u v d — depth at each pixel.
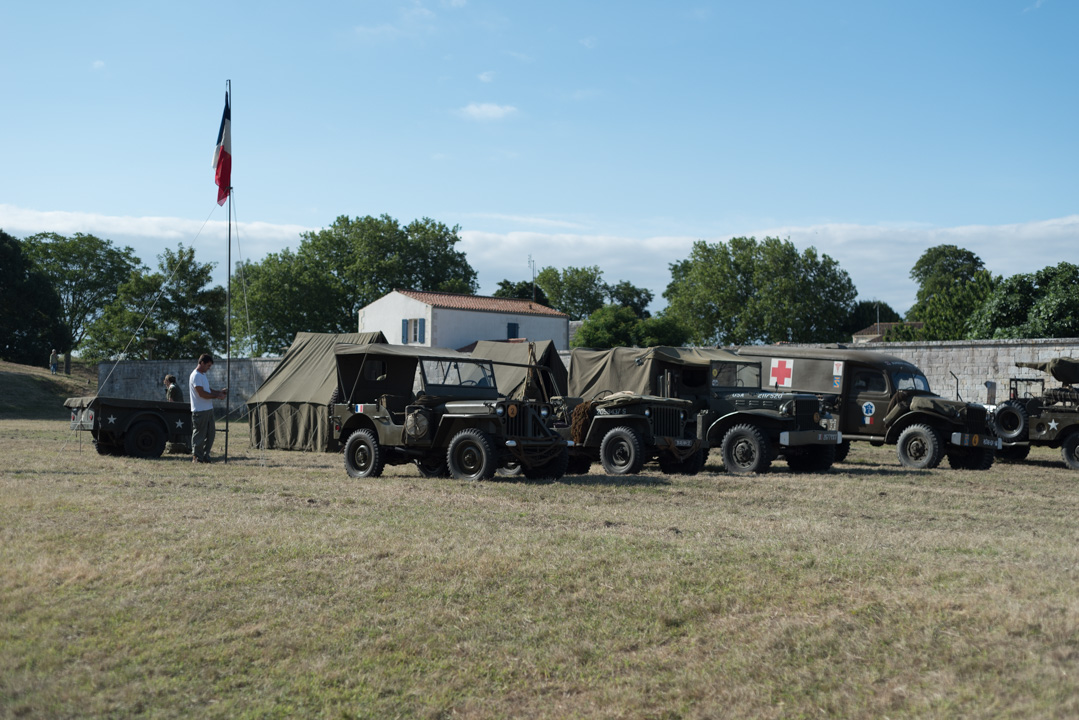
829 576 5.54
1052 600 4.91
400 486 10.09
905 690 3.84
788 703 3.79
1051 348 18.92
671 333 41.06
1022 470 14.15
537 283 90.69
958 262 76.50
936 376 20.75
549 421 11.67
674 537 6.87
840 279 63.56
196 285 45.00
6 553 5.98
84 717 3.59
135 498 8.67
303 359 18.67
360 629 4.63
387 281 60.50
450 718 3.69
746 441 12.77
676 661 4.27
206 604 4.97
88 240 68.81
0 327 53.44
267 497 8.96
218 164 13.73
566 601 5.11
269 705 3.74
